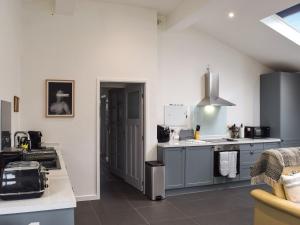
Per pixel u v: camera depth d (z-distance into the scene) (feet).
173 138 17.44
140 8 15.46
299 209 7.53
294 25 15.81
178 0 14.61
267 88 19.38
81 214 12.50
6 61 9.94
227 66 19.01
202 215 12.42
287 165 9.15
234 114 19.29
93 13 14.60
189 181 15.70
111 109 21.44
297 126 18.86
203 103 17.60
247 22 15.58
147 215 12.40
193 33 18.01
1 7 9.06
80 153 14.40
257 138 18.54
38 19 13.75
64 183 6.73
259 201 8.88
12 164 5.93
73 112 14.24
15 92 11.97
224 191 16.25
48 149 11.81
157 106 17.06
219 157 16.17
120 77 15.05
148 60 15.62
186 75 17.85
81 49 14.40
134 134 17.07
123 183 18.08
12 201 5.41
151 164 14.83
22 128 13.46
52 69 13.96
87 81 14.49
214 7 13.09
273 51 17.85
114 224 11.39
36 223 5.26
